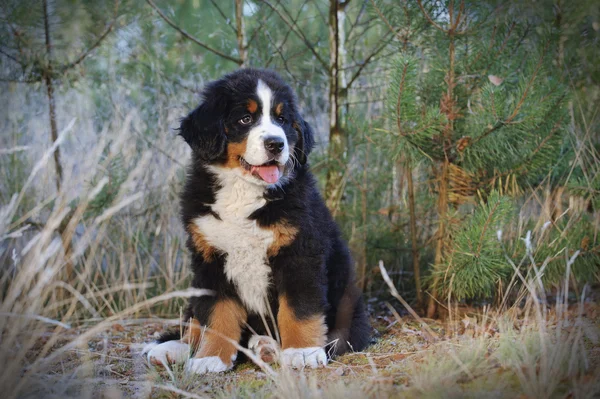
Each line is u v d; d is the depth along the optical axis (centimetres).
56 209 292
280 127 334
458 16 382
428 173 453
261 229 321
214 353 313
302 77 565
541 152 401
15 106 501
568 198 443
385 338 374
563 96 389
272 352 324
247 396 254
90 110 527
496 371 253
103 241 472
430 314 423
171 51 557
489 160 412
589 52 452
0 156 482
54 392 256
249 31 568
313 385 243
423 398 230
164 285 493
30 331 287
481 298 448
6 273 302
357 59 557
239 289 332
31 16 454
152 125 525
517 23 400
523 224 429
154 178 508
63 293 445
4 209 315
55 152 477
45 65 462
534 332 294
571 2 431
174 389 254
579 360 260
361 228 478
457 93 411
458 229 406
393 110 390
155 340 364
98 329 259
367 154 493
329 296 345
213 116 338
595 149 450
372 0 412
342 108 493
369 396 237
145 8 510
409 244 484
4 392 242
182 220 342
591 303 414
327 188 493
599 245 388
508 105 392
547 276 392
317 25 581
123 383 287
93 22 484
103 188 461
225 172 335
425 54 422
